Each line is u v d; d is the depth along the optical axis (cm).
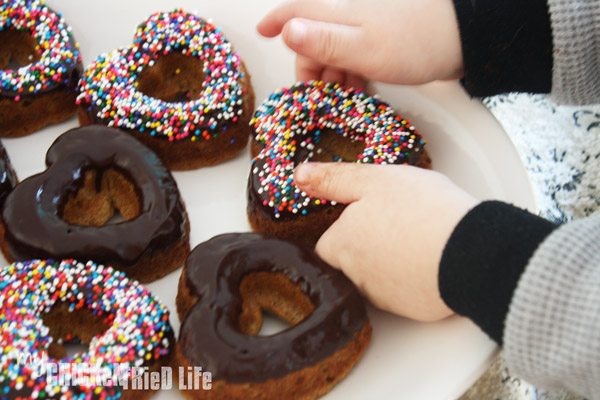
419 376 48
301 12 55
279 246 50
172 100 58
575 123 61
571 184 59
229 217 54
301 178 51
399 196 48
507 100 61
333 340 47
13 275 49
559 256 44
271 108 55
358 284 49
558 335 44
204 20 58
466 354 48
